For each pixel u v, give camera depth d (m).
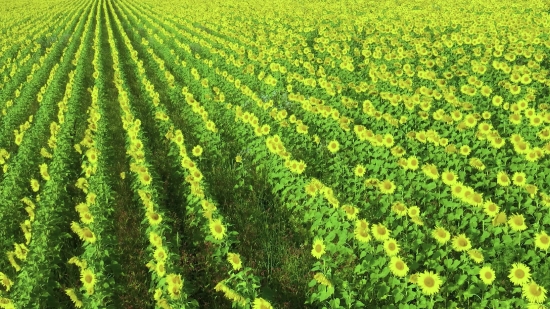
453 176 7.43
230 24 32.88
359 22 24.62
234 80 16.83
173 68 21.98
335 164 9.12
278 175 9.05
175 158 11.03
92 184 9.51
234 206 8.95
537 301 4.86
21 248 7.12
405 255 6.39
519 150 8.12
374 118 11.29
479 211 6.88
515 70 12.60
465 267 5.69
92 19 47.81
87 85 20.19
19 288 6.45
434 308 5.59
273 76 16.97
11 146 13.97
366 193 8.05
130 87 19.09
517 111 9.59
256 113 13.03
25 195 10.23
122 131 13.91
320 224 7.34
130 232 8.34
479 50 15.51
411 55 16.27
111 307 6.12
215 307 6.39
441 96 11.67
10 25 46.09
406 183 8.15
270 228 8.18
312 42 23.12
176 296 5.69
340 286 5.91
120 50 29.14
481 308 5.29
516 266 5.34
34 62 26.81
